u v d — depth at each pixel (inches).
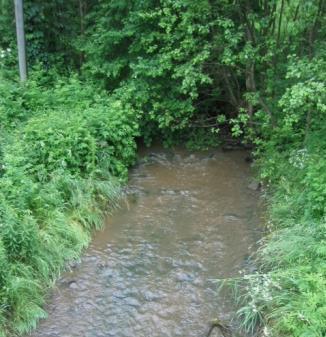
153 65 331.9
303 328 174.4
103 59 362.0
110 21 359.6
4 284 201.5
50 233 241.4
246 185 316.2
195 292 223.6
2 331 191.0
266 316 197.6
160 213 286.7
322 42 284.8
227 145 369.4
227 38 295.9
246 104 357.1
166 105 346.3
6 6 388.8
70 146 284.7
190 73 307.0
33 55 387.2
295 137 304.0
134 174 329.1
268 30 318.3
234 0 309.0
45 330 201.2
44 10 388.2
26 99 336.5
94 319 208.1
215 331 201.6
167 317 209.6
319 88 230.2
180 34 322.7
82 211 266.5
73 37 406.3
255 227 270.4
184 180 324.5
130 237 263.6
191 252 251.9
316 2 277.7
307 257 209.5
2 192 237.3
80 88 349.4
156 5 337.1
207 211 289.0
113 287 226.2
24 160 269.3
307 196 241.8
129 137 323.3
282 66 312.0
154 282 230.1
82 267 237.9
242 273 232.1
